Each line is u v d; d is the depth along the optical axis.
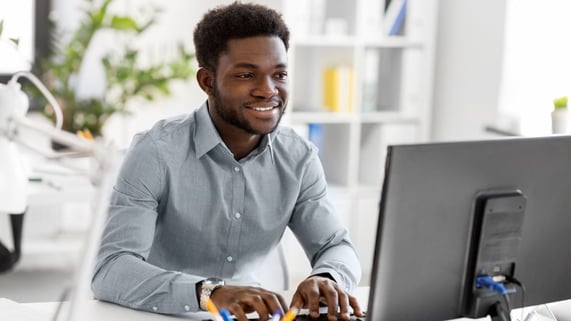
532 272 1.79
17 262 4.53
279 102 2.22
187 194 2.25
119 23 4.67
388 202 1.56
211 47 2.21
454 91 5.21
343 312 2.00
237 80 2.17
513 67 4.79
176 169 2.23
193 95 5.21
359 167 5.34
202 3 5.18
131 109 5.11
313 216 2.40
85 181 3.87
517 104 4.79
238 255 2.34
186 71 4.77
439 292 1.67
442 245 1.64
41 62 4.79
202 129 2.26
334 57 5.14
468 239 1.68
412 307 1.64
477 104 5.03
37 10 5.00
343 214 5.09
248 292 1.94
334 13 5.19
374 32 5.11
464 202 1.65
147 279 2.04
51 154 1.51
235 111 2.19
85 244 1.33
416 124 5.27
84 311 2.03
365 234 5.19
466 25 5.10
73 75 4.73
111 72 4.73
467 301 1.71
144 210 2.18
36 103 4.79
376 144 5.23
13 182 1.75
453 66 5.21
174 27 5.15
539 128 4.53
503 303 1.72
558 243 1.81
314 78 5.18
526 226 1.75
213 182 2.27
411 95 5.25
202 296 1.98
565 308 2.24
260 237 2.35
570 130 3.94
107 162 1.34
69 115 4.63
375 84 5.18
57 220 5.21
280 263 2.52
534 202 1.75
